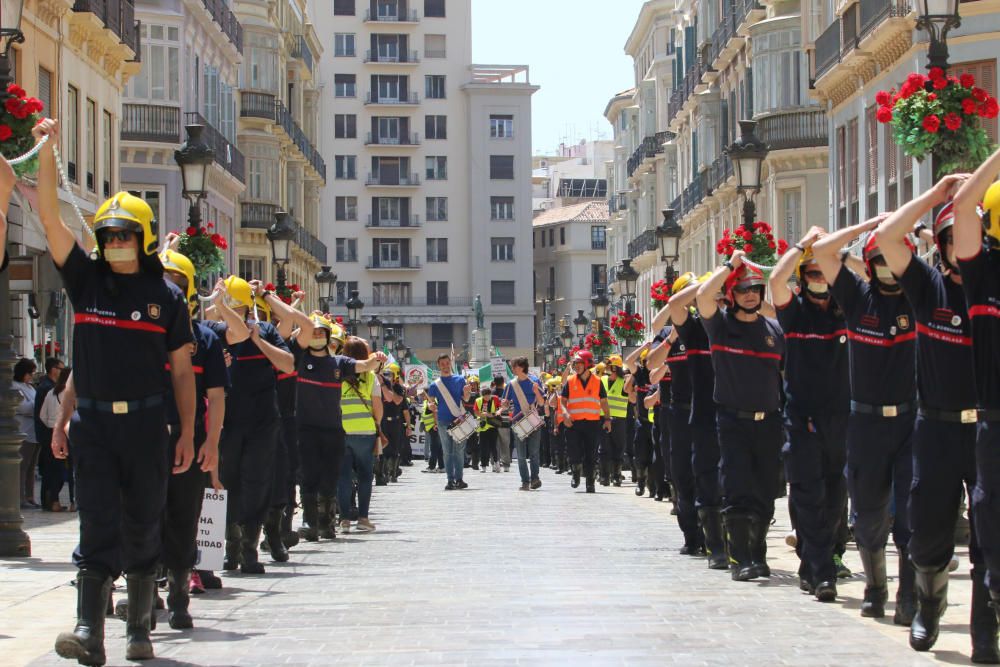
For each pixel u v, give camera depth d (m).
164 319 10.01
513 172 134.50
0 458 17.94
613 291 112.12
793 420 13.32
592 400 32.59
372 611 12.52
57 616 12.52
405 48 133.38
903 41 36.72
